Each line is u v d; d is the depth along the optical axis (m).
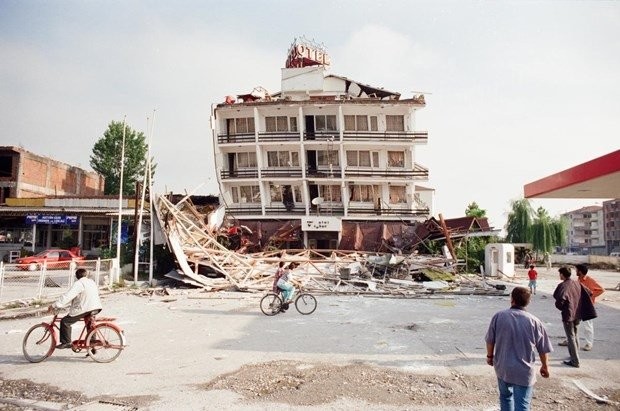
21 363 7.52
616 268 48.25
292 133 36.09
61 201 35.62
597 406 5.72
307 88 40.28
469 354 8.34
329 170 36.19
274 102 35.88
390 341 9.47
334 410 5.49
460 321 12.16
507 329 4.40
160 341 9.37
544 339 4.35
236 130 37.84
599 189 17.11
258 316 12.88
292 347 8.86
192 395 6.00
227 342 9.30
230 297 17.06
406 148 36.19
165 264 22.61
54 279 19.23
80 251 32.03
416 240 31.36
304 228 33.84
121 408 5.54
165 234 20.70
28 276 16.14
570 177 15.85
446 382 6.64
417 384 6.54
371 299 17.33
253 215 36.31
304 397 5.94
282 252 28.03
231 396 5.96
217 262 22.20
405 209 35.56
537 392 6.21
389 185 36.41
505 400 4.37
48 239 35.41
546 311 14.52
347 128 36.69
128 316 12.55
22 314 12.38
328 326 11.28
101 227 35.00
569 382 6.66
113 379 6.69
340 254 30.86
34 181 40.09
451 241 30.20
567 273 7.84
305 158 36.38
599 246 98.56
